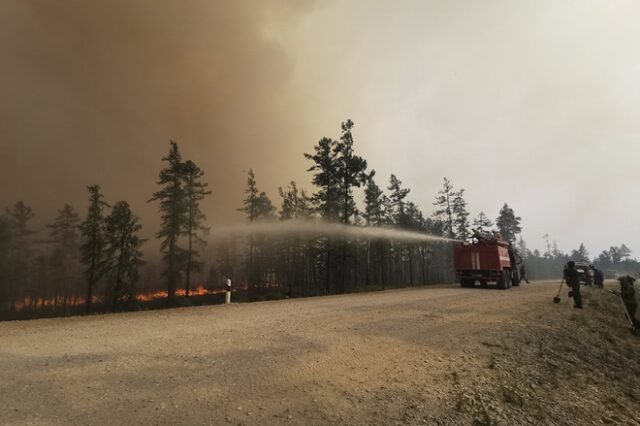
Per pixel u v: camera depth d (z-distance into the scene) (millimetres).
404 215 48594
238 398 4445
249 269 50938
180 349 6445
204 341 7094
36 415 3803
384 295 17531
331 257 38812
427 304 13266
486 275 22453
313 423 3971
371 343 7219
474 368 6043
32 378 4855
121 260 35250
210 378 5043
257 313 11156
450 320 9875
